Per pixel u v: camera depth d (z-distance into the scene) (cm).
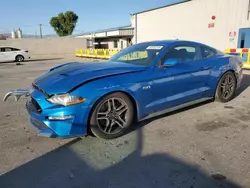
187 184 203
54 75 310
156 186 201
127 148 271
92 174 221
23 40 2584
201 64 388
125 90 290
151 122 351
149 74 316
